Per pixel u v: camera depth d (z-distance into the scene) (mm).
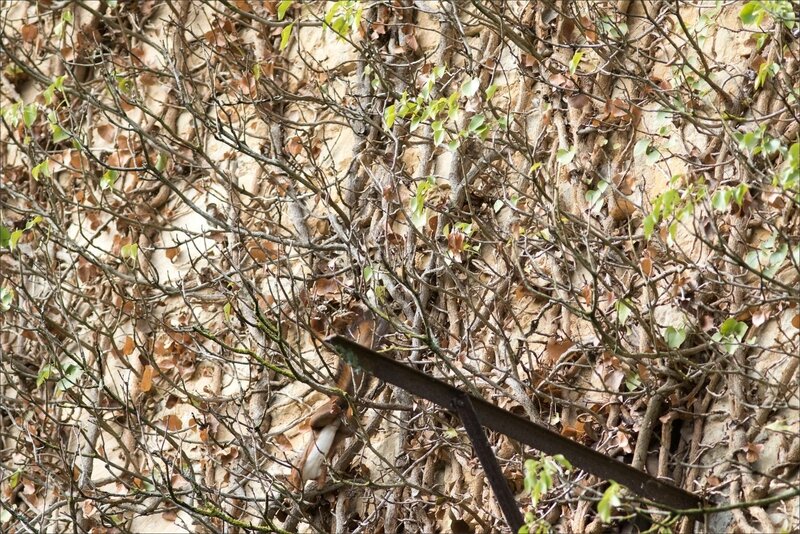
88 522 12461
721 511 8719
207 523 11031
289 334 12133
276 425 11891
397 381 8422
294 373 9977
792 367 9266
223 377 12359
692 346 9828
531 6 12125
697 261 10031
